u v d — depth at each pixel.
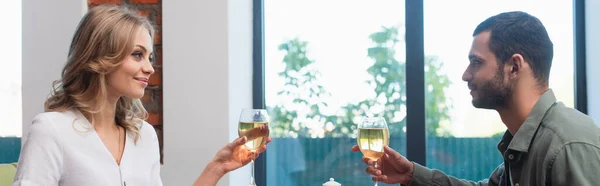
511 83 1.28
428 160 2.46
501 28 1.29
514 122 1.31
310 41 2.51
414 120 2.41
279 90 2.53
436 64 2.44
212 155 2.17
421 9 2.40
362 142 1.58
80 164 1.36
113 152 1.48
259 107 2.50
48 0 2.20
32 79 2.20
